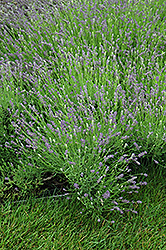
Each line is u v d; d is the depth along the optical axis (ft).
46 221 6.91
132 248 6.59
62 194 7.64
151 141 8.00
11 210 7.09
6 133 8.38
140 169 8.02
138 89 8.40
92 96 9.00
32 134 7.50
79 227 6.95
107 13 11.91
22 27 12.53
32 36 11.34
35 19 12.55
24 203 7.41
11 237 6.51
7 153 8.25
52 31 12.14
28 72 10.41
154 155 7.97
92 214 7.17
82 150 7.35
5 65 9.61
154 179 7.82
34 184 7.84
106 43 10.58
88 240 6.68
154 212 7.22
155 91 8.52
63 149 7.59
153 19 11.14
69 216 7.02
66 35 11.48
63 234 6.69
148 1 12.21
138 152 8.10
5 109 8.65
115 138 7.63
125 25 11.44
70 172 7.21
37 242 6.61
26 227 6.75
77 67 9.61
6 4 14.21
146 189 7.53
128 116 7.97
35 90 9.09
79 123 8.43
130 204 7.30
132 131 8.16
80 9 12.07
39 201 7.45
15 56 11.15
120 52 10.69
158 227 6.99
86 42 10.91
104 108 8.12
